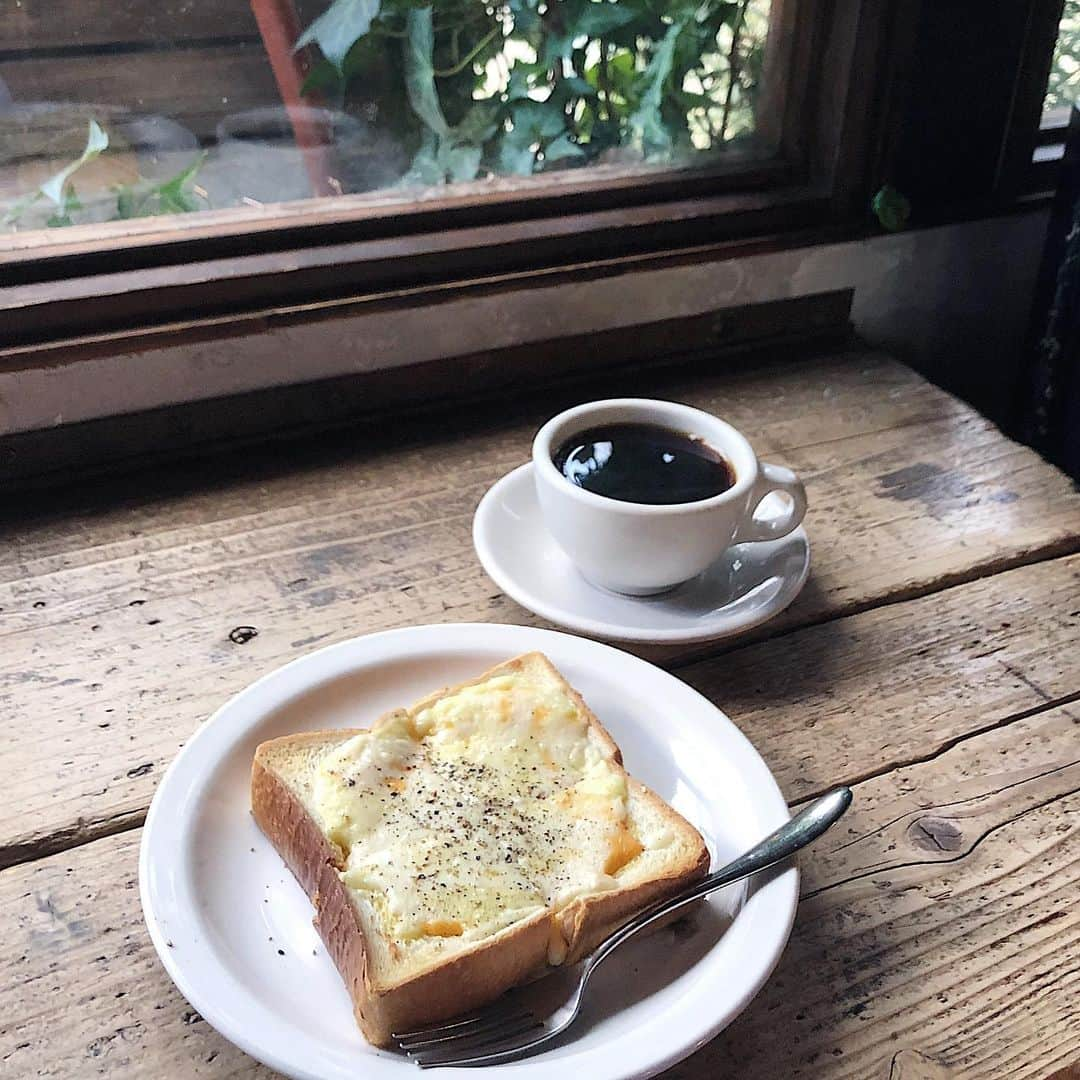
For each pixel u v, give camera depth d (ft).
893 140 2.73
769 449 2.33
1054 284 2.88
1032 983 1.35
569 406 2.48
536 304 2.46
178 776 1.41
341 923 1.24
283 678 1.56
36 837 1.44
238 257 2.24
